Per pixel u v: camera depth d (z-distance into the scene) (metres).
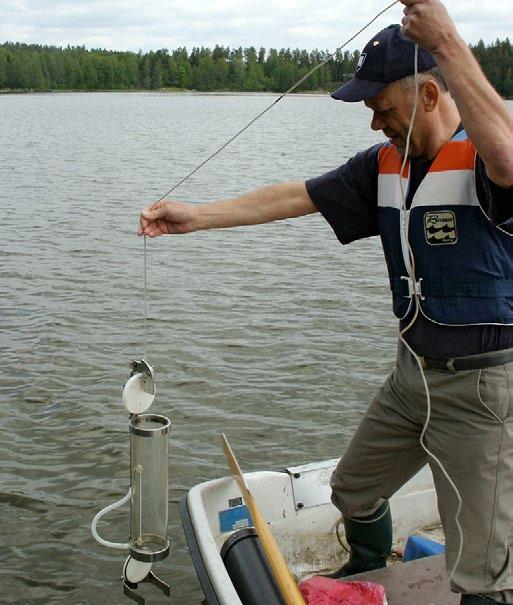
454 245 2.50
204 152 34.78
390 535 3.29
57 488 5.84
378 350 8.45
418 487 3.90
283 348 8.45
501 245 2.47
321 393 7.38
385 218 2.71
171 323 9.22
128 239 14.15
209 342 8.59
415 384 2.69
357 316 9.59
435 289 2.55
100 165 28.17
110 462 6.17
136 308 9.80
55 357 8.08
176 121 63.22
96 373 7.70
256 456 6.32
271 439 6.57
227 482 3.50
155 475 2.82
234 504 3.51
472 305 2.51
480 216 2.45
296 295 10.48
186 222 3.12
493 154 2.19
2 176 24.20
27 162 28.75
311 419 6.91
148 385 2.86
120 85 156.62
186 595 4.75
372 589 2.98
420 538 3.57
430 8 2.13
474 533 2.59
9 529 5.37
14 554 5.13
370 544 3.25
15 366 7.82
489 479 2.55
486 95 2.15
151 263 12.25
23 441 6.44
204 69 153.38
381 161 2.76
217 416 6.91
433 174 2.50
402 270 2.68
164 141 41.72
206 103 113.12
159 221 3.16
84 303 9.99
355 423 6.86
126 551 5.16
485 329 2.52
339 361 8.12
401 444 2.91
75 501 5.70
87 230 15.02
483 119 2.16
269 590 2.89
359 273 11.76
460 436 2.59
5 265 11.91
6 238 14.11
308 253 13.09
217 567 2.89
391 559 3.81
